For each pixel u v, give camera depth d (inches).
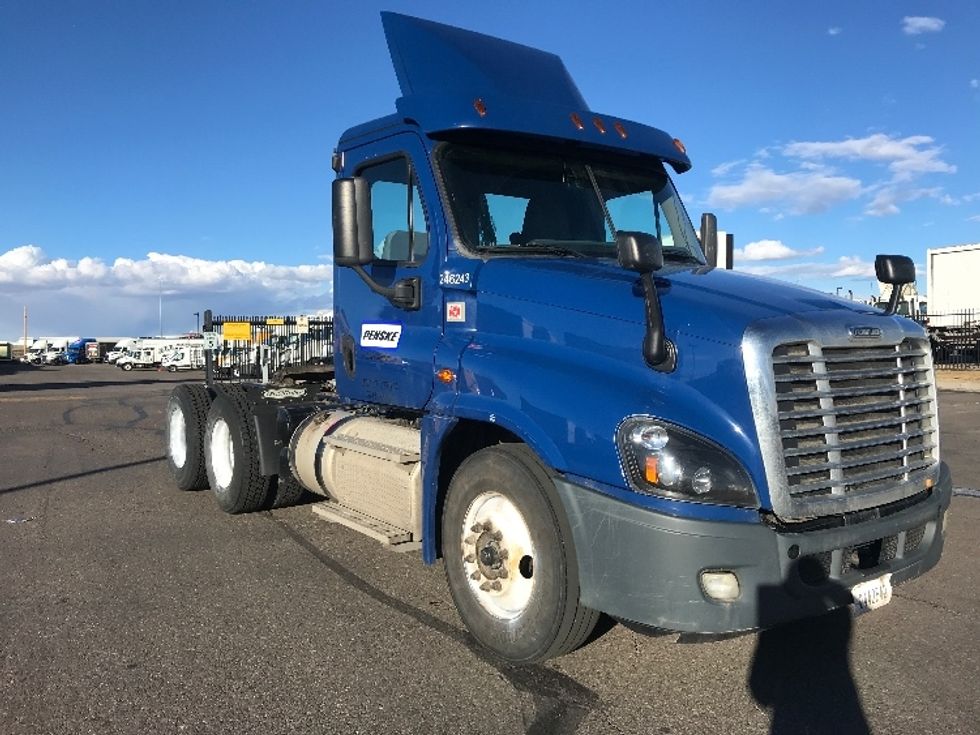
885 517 149.2
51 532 269.9
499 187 194.1
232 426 281.3
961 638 177.9
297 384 301.1
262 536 263.3
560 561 148.6
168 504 311.0
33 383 1284.4
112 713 145.3
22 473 382.6
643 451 137.6
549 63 229.8
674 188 221.9
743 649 172.4
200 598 205.0
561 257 187.5
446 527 176.4
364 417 236.4
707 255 231.0
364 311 218.4
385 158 206.7
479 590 169.0
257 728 140.1
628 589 137.8
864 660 167.0
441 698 150.9
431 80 206.8
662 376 146.3
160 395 948.6
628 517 137.6
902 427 156.3
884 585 150.4
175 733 138.5
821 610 140.9
